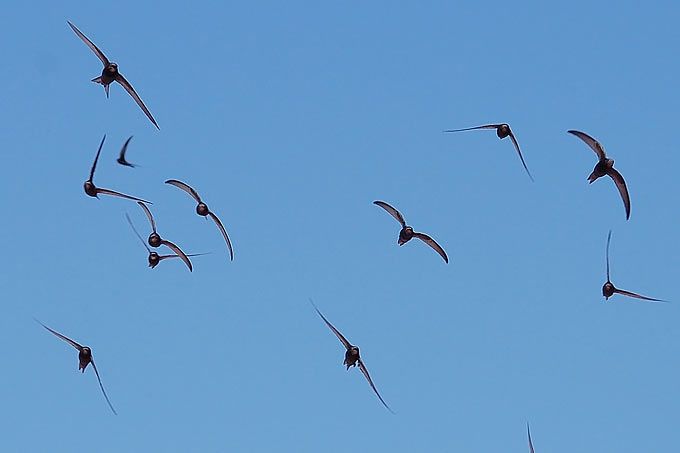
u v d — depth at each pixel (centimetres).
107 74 3516
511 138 3728
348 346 3784
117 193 3778
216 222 4131
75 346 3866
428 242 4103
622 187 3678
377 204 4125
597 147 3666
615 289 3862
